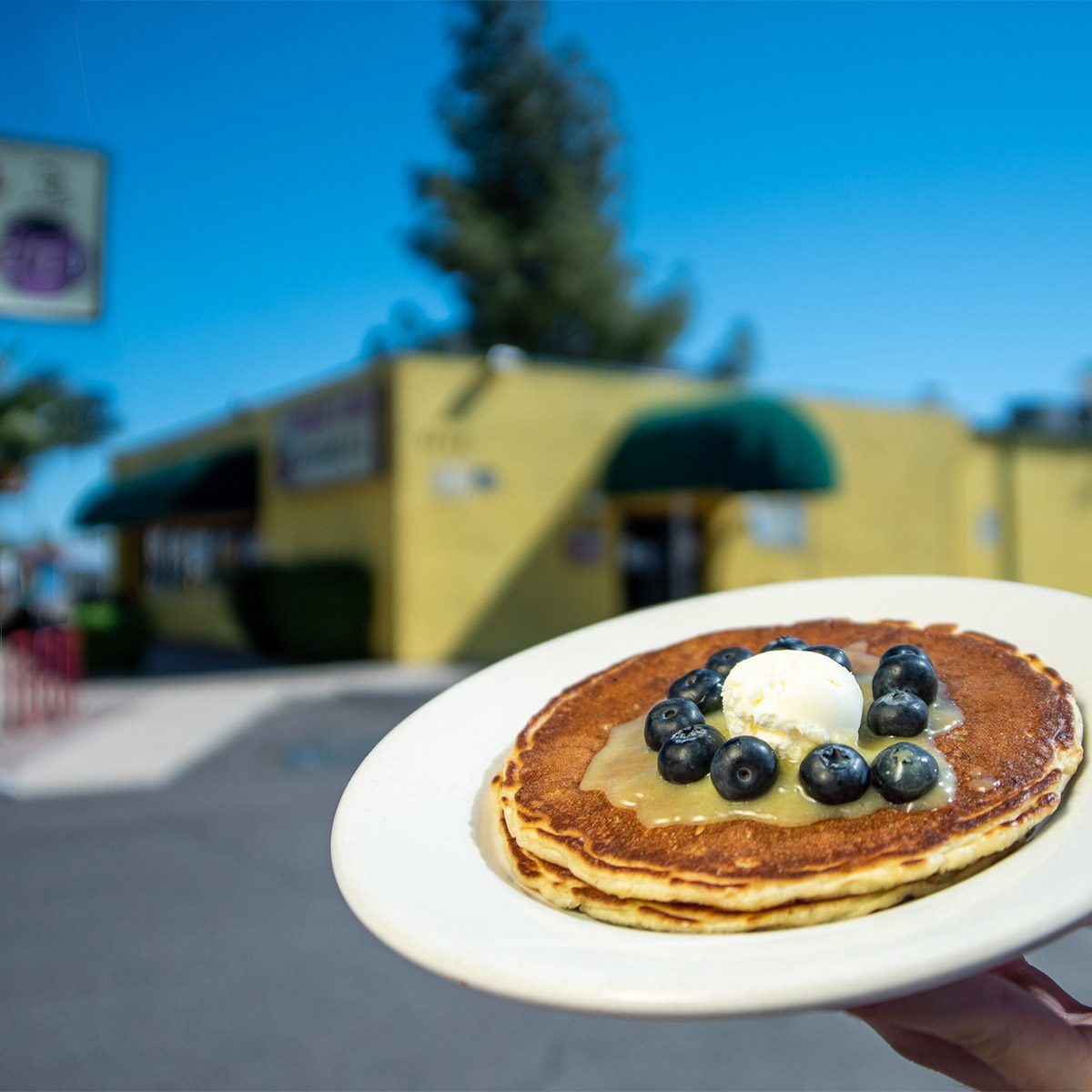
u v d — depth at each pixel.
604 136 31.94
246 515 18.67
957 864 0.98
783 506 17.08
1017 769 1.09
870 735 1.18
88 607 14.49
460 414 14.66
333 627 14.68
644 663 1.52
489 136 31.69
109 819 6.45
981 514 19.72
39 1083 3.16
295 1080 3.17
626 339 32.09
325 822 6.25
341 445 15.34
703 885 1.01
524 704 1.51
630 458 14.91
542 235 30.83
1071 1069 0.88
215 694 11.92
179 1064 3.29
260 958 4.14
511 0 31.09
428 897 0.96
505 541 14.88
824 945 0.79
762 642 1.52
